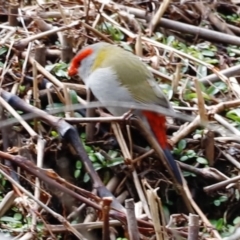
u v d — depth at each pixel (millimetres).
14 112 6844
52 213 5941
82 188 6891
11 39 8070
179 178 6707
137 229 5547
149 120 6758
